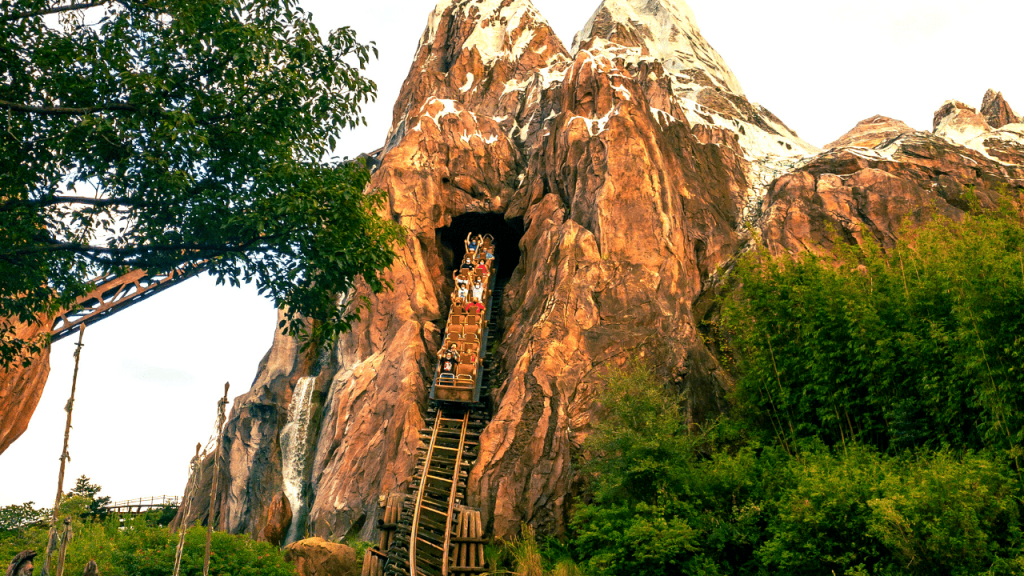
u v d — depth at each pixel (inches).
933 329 769.6
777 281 1031.0
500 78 2279.8
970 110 2122.3
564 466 1164.5
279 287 672.4
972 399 739.4
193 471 505.7
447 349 1381.6
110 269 663.1
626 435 988.6
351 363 1550.2
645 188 1504.7
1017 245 804.6
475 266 1643.7
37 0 577.0
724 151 1844.2
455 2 2598.4
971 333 714.2
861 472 747.4
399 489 1245.7
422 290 1598.2
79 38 608.4
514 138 2053.4
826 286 968.9
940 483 631.8
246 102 635.5
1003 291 707.4
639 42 2487.7
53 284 660.7
